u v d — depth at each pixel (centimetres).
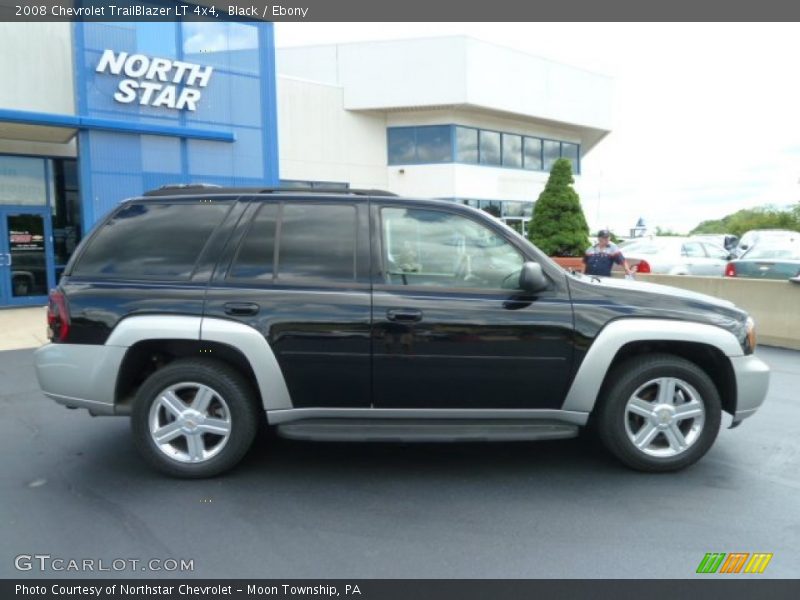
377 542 338
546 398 418
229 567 313
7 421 557
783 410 591
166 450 419
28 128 1259
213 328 402
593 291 420
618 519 364
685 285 1123
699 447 426
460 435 403
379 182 2509
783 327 962
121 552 327
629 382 419
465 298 411
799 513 372
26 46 1304
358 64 2397
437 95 2369
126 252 426
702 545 334
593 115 2877
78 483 416
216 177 1501
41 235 1412
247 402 418
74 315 409
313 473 434
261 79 1564
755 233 1947
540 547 332
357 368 409
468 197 2523
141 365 428
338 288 412
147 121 1391
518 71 2539
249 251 422
